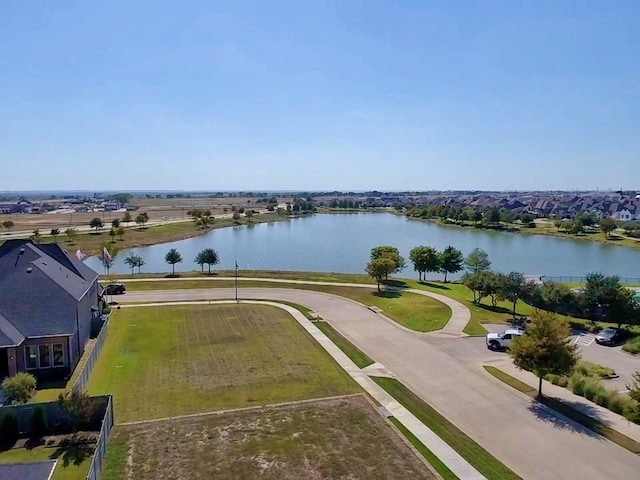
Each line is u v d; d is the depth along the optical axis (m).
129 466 16.95
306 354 29.50
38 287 27.19
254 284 53.06
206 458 17.53
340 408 21.94
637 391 18.47
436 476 16.47
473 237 112.50
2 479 13.37
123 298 45.41
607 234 109.75
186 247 94.81
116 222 104.81
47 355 25.55
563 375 23.88
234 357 28.86
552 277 59.19
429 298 45.66
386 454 17.91
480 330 35.28
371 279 56.12
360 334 34.06
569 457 17.91
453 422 20.72
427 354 29.80
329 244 99.00
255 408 21.88
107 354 29.25
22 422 19.31
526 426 20.38
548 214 176.00
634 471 17.00
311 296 47.00
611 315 35.84
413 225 146.50
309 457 17.64
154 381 25.03
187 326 35.69
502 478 16.52
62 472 16.70
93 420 19.97
